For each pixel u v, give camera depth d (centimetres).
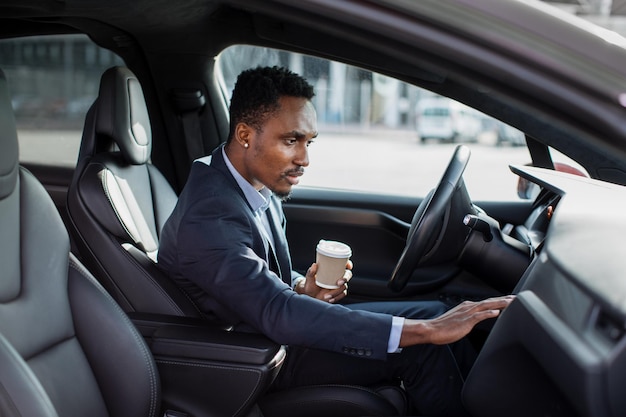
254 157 167
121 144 204
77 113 345
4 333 123
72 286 146
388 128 596
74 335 145
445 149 544
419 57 85
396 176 363
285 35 208
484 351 121
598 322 92
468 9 78
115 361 146
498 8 78
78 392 137
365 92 586
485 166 275
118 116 203
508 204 268
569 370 93
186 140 281
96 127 204
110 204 191
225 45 254
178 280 188
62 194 272
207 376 161
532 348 106
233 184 174
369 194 285
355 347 154
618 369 85
